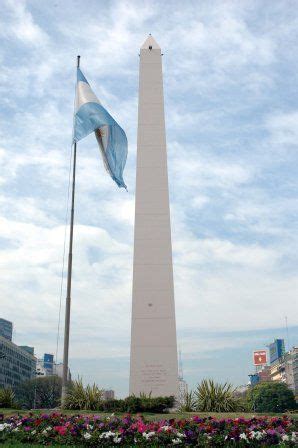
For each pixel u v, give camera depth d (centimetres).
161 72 3991
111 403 2544
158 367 3222
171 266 3469
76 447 1569
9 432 1717
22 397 11044
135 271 3456
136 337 3291
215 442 1527
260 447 1503
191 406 2655
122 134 3397
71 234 2962
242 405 2686
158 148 3756
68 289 2856
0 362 12694
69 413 2367
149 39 4125
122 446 1573
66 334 2773
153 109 3869
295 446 1476
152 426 1664
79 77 3353
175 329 3312
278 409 11975
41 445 1583
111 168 3388
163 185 3662
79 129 3212
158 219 3581
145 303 3375
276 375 18712
